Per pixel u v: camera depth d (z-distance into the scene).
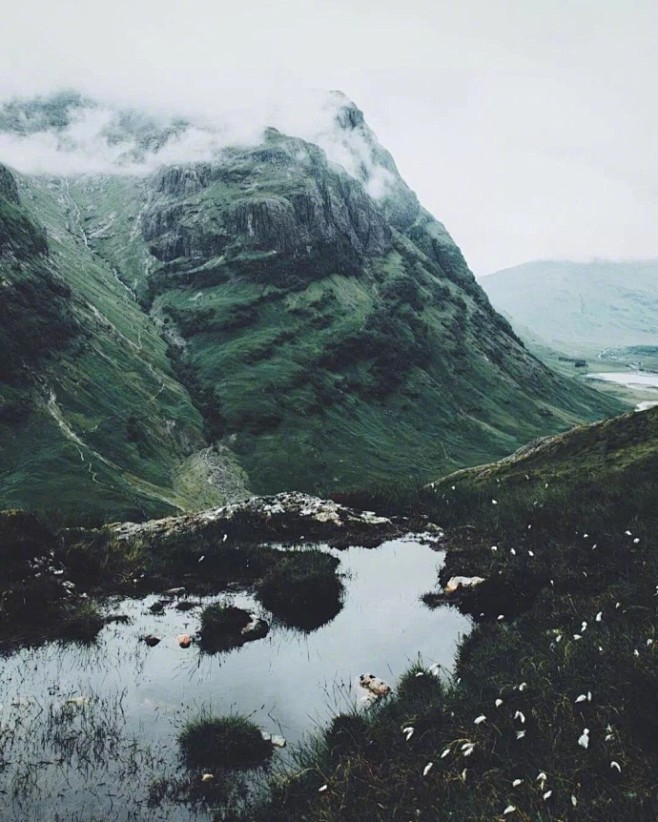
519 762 9.93
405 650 16.12
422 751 11.05
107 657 15.45
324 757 11.17
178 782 10.70
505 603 18.64
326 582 19.89
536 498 30.39
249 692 13.88
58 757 11.34
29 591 17.72
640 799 8.45
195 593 20.27
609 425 41.62
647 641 12.53
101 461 181.62
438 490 35.94
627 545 20.81
